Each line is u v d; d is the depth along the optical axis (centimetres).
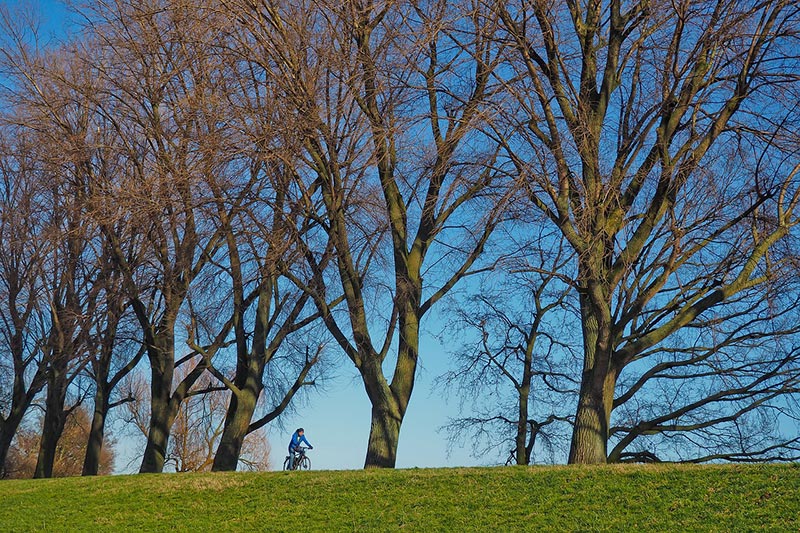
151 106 3984
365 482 3003
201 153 3362
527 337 4600
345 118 3516
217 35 3450
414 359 3753
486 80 3266
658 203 3109
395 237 3834
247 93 3534
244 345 4484
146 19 3775
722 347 3691
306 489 3020
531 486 2678
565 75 3058
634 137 3262
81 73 4153
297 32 3444
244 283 3731
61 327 4778
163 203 3488
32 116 4134
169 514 2959
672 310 3334
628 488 2512
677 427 3831
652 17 3222
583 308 3384
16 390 5219
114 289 4191
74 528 2909
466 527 2419
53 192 4447
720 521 2172
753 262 2992
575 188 2992
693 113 3077
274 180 3541
